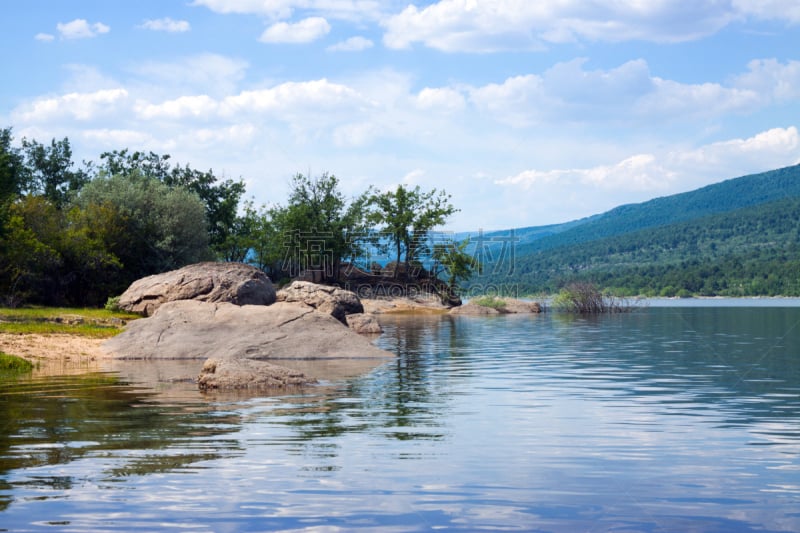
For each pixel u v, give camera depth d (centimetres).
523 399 1438
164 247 5309
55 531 652
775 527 673
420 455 943
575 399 1438
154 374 1881
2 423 1166
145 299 3541
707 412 1281
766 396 1478
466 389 1586
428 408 1325
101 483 803
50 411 1283
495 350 2627
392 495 764
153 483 805
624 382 1709
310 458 924
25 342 2386
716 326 4181
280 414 1255
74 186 7556
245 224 8188
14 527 662
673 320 4981
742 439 1047
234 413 1266
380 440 1036
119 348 2330
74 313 3512
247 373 1623
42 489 780
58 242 4628
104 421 1182
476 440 1037
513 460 918
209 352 2325
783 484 810
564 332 3688
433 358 2325
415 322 4847
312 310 2562
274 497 755
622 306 6706
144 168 7700
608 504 737
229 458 922
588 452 962
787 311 6944
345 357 2316
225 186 7856
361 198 8081
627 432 1098
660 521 688
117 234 5188
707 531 663
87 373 1905
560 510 718
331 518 691
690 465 895
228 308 2580
